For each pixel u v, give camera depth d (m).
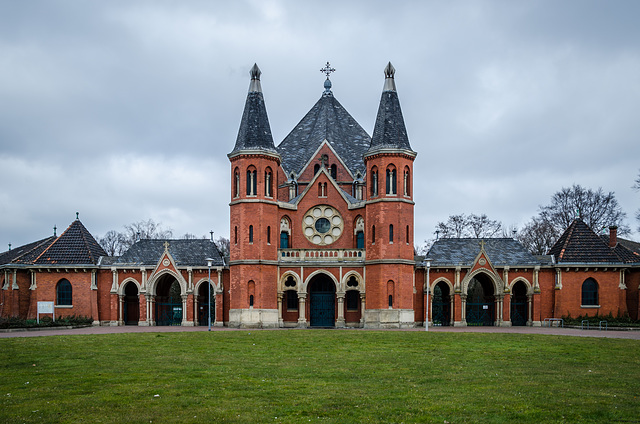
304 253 58.41
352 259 57.94
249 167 57.62
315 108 73.75
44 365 28.22
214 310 63.41
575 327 57.69
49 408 19.42
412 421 17.88
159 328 56.25
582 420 17.92
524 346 36.72
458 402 20.12
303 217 61.03
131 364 28.52
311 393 21.59
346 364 28.80
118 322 62.25
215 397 20.95
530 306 61.81
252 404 19.91
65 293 62.75
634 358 31.06
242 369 27.05
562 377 24.84
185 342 38.53
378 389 22.36
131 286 66.19
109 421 17.94
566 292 61.50
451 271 61.84
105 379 24.33
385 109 58.44
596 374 25.59
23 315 63.25
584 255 62.00
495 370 26.92
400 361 29.94
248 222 57.00
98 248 66.56
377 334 44.66
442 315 64.06
